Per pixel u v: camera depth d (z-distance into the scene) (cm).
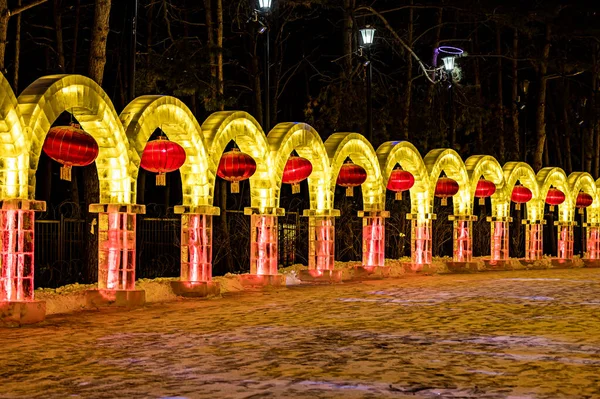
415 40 3209
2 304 1202
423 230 2498
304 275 2139
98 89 1396
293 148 1980
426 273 2483
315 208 2136
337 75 3559
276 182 1914
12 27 2792
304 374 820
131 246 1490
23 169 1242
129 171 1488
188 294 1650
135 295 1460
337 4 3198
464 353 946
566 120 4116
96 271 1719
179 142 1655
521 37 4028
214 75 2423
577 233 4459
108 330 1148
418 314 1345
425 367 858
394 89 3541
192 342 1030
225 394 728
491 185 2714
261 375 814
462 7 3094
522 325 1201
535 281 2198
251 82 3269
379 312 1376
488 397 719
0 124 1196
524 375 816
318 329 1155
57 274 1828
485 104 3766
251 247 1923
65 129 1302
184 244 1680
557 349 977
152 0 2831
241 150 1897
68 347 991
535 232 3112
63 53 2880
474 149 3659
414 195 2495
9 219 1246
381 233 2319
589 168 4059
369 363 880
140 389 750
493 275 2516
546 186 3106
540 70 3641
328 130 3034
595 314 1345
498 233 2908
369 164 2269
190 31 3297
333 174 2125
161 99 1562
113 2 2991
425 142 3097
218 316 1322
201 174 1678
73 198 2659
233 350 967
